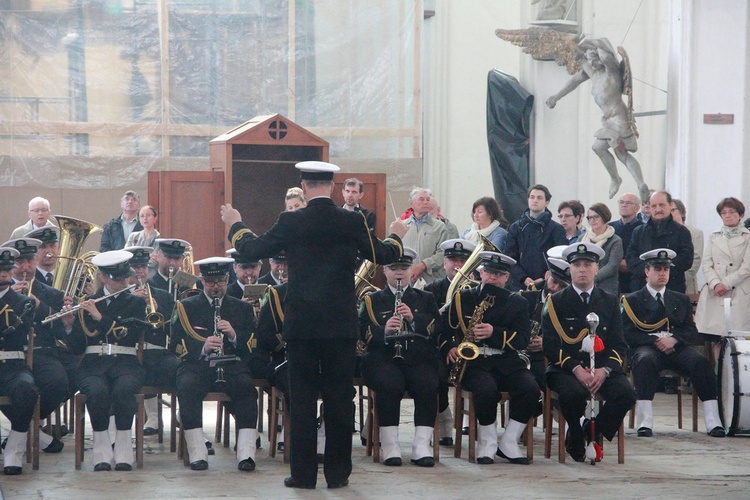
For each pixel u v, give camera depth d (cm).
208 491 2034
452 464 2338
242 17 3959
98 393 2247
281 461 2372
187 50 3912
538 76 4566
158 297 2467
